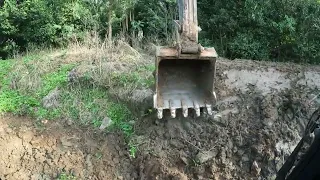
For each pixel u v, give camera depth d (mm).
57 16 8844
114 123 5984
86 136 5852
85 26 8859
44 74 7137
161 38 8883
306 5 7742
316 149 3078
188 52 4336
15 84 6809
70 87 6609
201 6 8812
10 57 9047
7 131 5832
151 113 5930
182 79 5129
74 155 5613
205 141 5684
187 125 5793
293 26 7660
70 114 6168
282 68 6742
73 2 8961
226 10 8281
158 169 5457
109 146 5754
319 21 7508
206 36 8602
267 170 5473
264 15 7953
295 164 3570
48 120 6090
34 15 8734
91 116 6109
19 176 5391
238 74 6504
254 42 7887
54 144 5738
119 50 7855
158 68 4770
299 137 5691
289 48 7906
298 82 6395
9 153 5598
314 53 7551
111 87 6488
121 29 9055
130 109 6148
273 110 5859
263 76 6492
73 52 7977
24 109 6242
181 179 5336
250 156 5586
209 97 4926
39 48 8867
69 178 5410
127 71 6879
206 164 5504
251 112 5914
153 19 8750
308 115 5891
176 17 8578
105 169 5539
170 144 5715
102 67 6875
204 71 4973
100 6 8727
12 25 8898
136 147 5691
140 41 8500
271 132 5648
